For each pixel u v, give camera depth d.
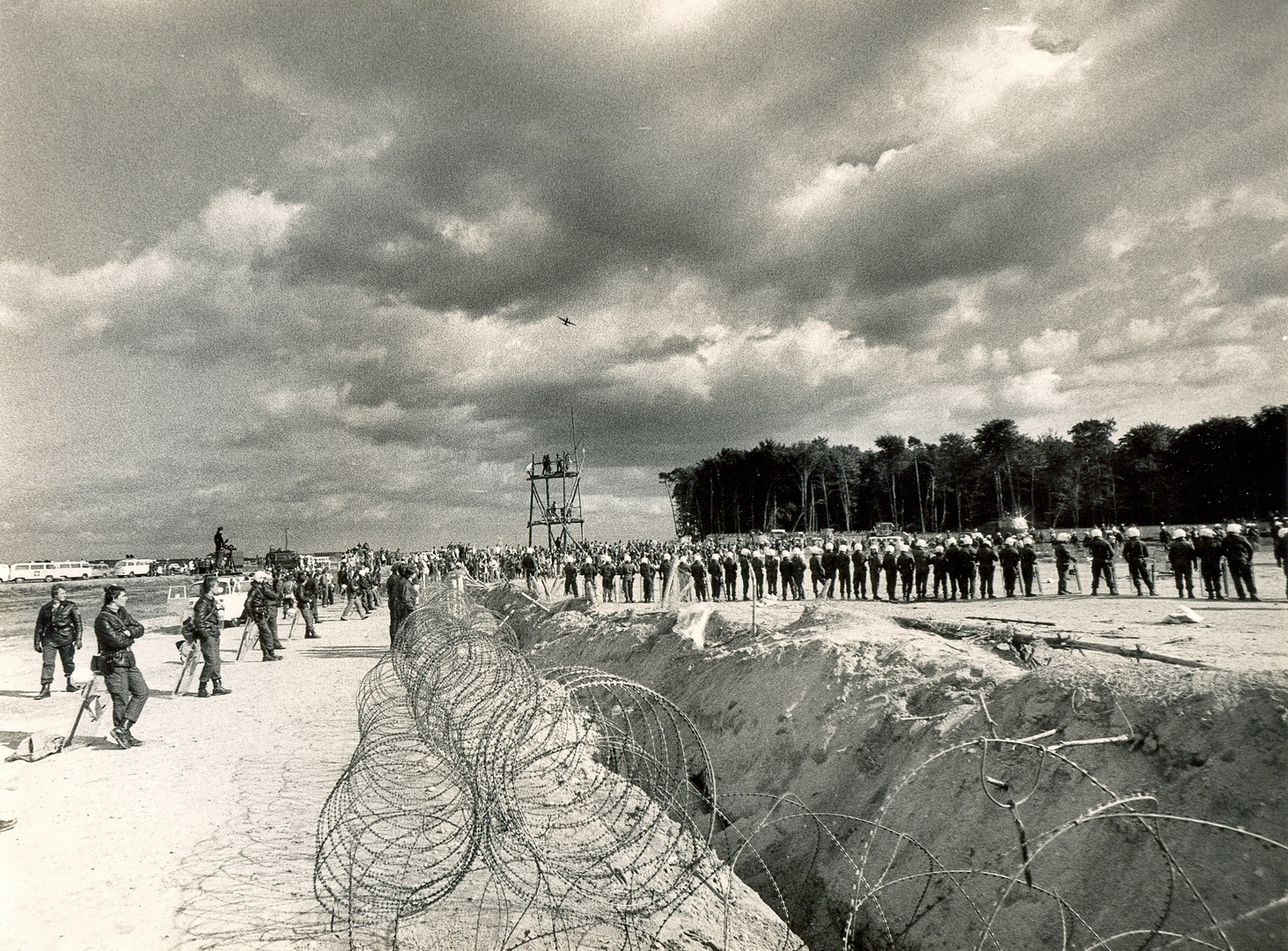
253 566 76.50
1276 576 28.42
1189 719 6.52
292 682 18.25
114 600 12.27
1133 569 24.14
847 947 5.92
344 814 6.86
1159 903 5.76
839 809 9.23
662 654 16.91
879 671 10.88
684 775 6.73
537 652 22.50
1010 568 27.02
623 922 6.20
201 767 10.87
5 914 6.49
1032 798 7.08
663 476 140.62
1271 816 5.62
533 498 64.69
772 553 33.44
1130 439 81.38
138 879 7.23
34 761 11.37
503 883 6.86
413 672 10.12
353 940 6.11
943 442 118.06
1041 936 6.17
